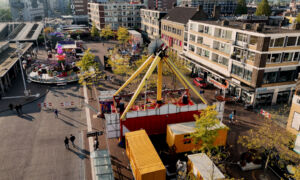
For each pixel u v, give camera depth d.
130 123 27.70
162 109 28.52
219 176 19.55
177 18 67.25
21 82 50.88
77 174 23.33
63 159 25.48
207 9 128.38
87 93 44.75
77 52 77.12
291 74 39.09
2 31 105.00
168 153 25.91
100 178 20.25
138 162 20.30
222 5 128.88
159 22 78.62
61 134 30.28
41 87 47.75
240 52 39.88
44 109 37.53
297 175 18.33
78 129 31.56
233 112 34.22
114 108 32.75
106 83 50.28
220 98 41.16
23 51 64.06
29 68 58.41
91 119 34.38
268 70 36.91
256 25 36.56
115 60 58.38
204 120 23.28
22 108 37.81
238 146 28.25
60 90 46.25
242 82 39.88
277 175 23.33
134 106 33.00
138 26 113.69
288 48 36.59
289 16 91.44
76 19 162.38
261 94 38.41
